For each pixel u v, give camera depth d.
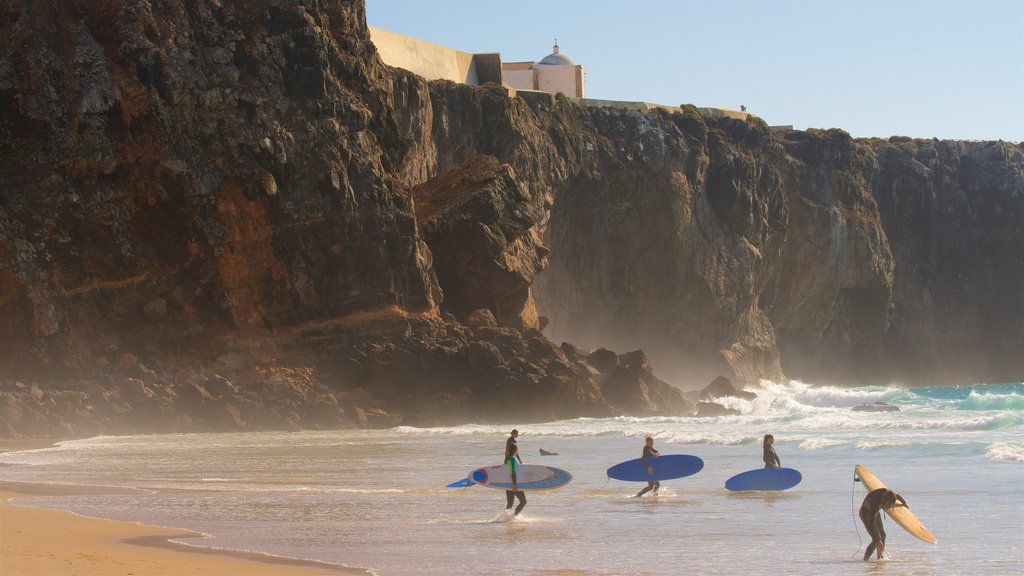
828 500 25.22
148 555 17.88
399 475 32.47
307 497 27.16
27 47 62.75
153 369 60.50
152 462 37.84
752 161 115.75
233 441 48.03
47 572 15.68
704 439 41.66
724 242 112.19
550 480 23.94
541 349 64.25
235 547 19.22
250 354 62.12
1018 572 16.62
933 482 27.50
